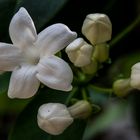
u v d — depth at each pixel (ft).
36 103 1.02
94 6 1.08
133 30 1.16
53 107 0.91
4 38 0.98
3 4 0.99
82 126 1.02
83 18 1.06
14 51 0.92
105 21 0.93
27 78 0.90
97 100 1.18
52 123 0.90
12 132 1.01
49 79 0.89
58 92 1.03
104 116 1.50
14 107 1.43
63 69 0.88
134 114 1.28
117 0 1.13
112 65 1.21
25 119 1.01
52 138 1.01
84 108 0.96
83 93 1.01
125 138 1.52
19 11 0.91
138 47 1.20
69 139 1.01
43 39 0.91
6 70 0.92
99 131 1.48
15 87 0.90
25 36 0.91
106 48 0.99
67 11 1.05
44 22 0.97
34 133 1.01
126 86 0.98
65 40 0.90
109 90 1.02
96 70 1.00
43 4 0.97
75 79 1.02
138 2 1.16
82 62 0.92
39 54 0.93
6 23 0.98
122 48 1.18
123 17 1.15
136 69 0.93
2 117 1.44
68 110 0.94
